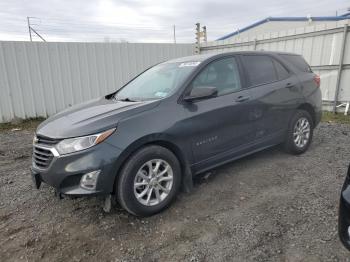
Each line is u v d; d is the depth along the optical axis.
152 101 3.19
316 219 2.83
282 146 4.62
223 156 3.65
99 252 2.53
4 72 7.86
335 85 7.82
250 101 3.81
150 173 3.03
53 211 3.25
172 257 2.42
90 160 2.71
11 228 2.94
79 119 3.05
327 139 5.48
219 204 3.23
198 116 3.30
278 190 3.48
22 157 5.27
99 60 8.96
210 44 10.52
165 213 3.11
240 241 2.57
